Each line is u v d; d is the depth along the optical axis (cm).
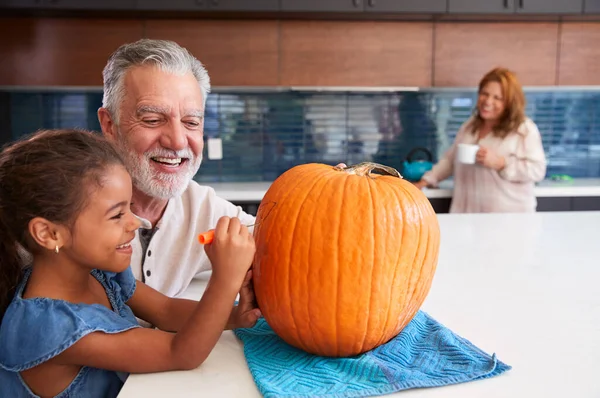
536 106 380
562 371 73
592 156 387
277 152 374
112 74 105
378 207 74
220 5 302
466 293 108
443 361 74
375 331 75
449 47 337
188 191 121
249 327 86
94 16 315
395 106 373
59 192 71
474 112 320
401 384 67
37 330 69
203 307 72
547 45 340
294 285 74
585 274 123
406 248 74
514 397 66
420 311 94
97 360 71
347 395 65
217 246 73
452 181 369
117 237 74
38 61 318
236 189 330
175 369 73
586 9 316
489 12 314
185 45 324
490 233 168
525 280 118
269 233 76
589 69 343
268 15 316
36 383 73
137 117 102
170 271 116
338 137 374
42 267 76
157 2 297
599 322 93
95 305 74
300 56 330
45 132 79
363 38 332
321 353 78
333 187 76
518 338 85
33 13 306
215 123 367
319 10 306
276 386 67
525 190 298
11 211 73
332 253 72
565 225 180
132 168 105
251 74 329
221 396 67
